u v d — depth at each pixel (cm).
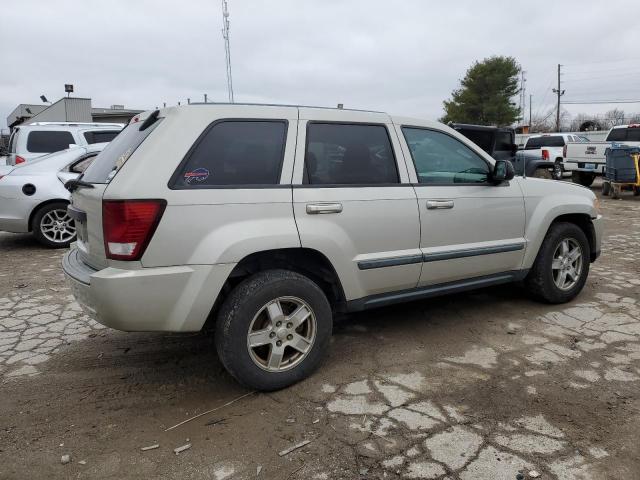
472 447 268
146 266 287
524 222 452
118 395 332
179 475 251
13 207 768
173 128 304
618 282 575
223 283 303
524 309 484
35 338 431
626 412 300
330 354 388
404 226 374
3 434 288
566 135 2044
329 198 341
